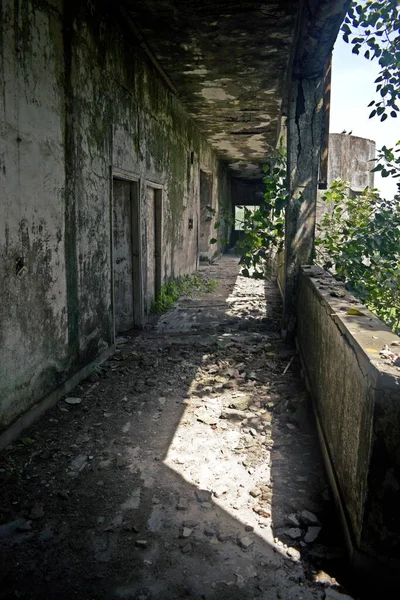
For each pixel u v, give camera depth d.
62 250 4.47
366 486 2.23
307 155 6.35
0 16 3.38
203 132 12.63
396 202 6.23
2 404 3.57
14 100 3.58
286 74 7.76
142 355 5.84
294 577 2.40
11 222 3.59
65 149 4.46
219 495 3.08
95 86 5.13
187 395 4.69
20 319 3.77
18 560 2.51
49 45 4.08
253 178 23.14
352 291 6.13
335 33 4.84
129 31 6.13
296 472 3.36
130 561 2.52
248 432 3.95
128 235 6.92
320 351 3.92
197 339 6.61
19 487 3.15
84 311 5.04
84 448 3.66
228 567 2.48
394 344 2.49
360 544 2.30
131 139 6.46
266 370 5.39
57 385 4.46
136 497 3.07
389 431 2.14
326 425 3.44
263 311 8.54
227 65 7.44
